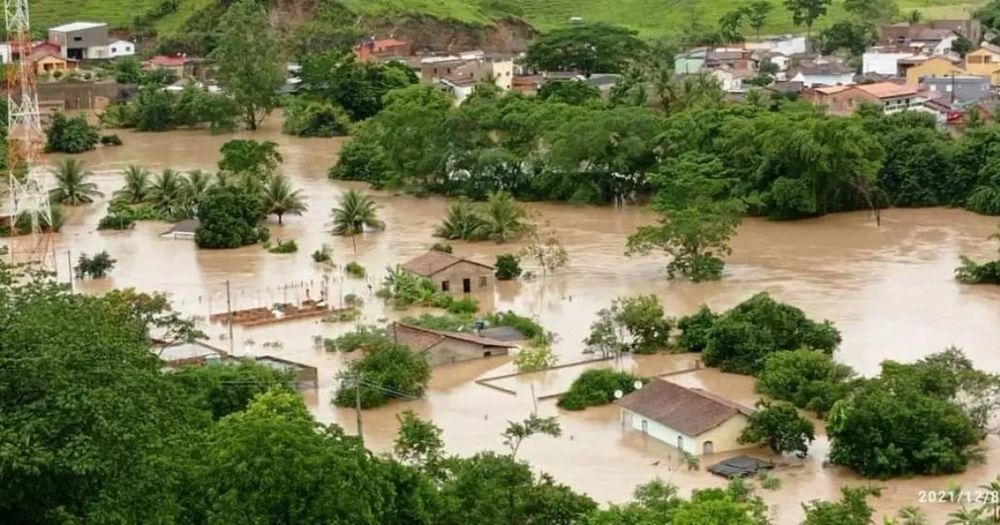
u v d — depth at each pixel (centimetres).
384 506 4159
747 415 6769
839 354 8412
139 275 11138
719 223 10631
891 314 9406
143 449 3731
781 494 6131
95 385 3750
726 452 6712
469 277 10456
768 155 13050
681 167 13112
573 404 7544
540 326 9231
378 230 12812
